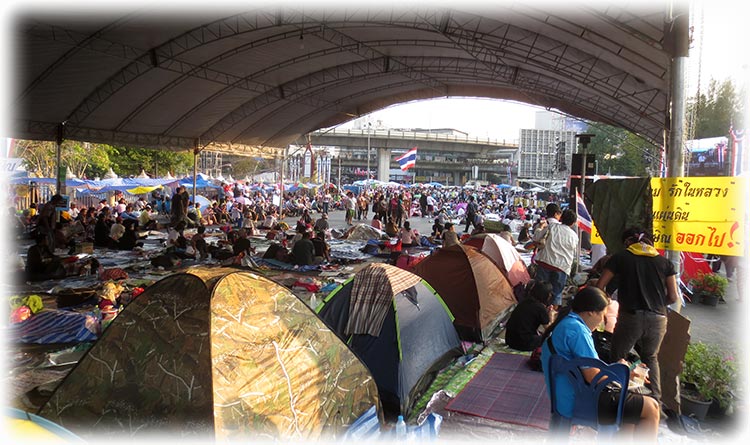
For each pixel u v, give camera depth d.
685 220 5.88
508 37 14.47
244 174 66.00
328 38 16.97
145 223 22.05
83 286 10.34
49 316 7.18
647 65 12.81
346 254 15.42
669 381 4.89
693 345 5.46
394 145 78.12
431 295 6.43
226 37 15.47
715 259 11.89
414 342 5.46
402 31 16.08
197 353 3.73
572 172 13.48
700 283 9.73
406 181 103.31
